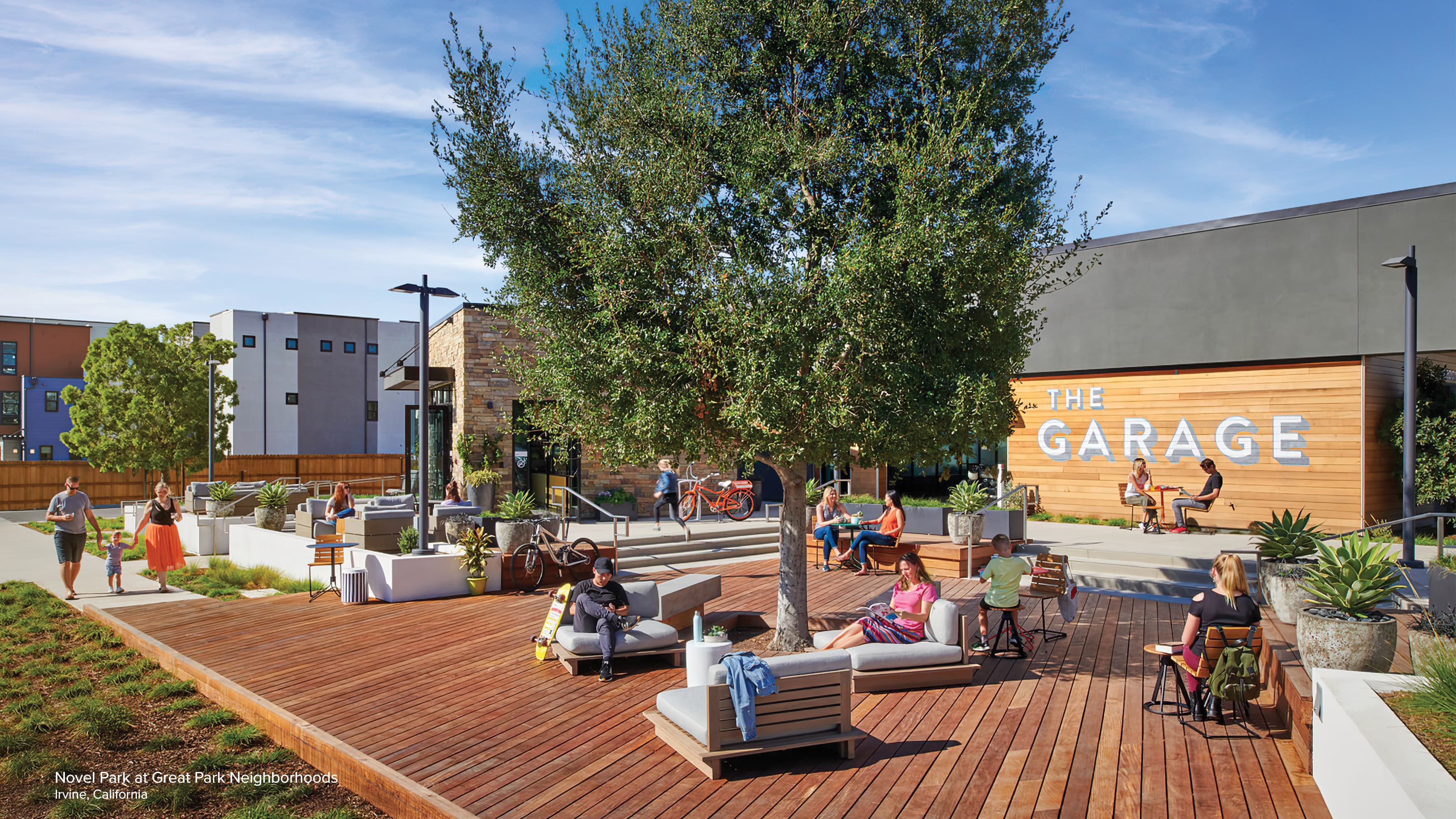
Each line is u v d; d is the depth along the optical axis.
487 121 8.45
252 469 33.25
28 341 50.62
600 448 8.76
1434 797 3.73
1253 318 17.78
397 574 12.03
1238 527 18.03
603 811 5.35
